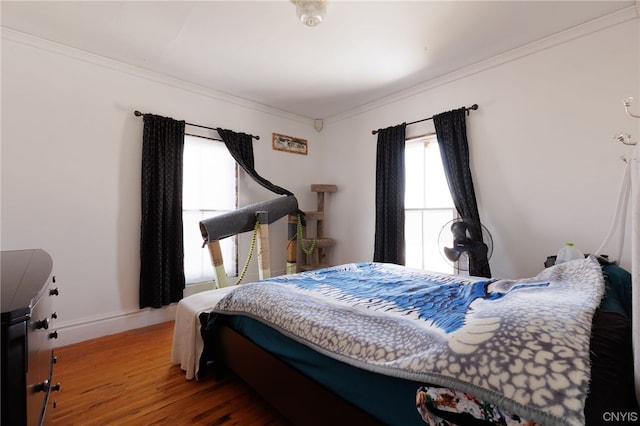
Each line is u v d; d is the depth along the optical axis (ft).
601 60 6.84
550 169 7.55
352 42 7.70
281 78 9.79
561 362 2.21
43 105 7.58
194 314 6.08
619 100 6.62
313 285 6.17
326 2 6.10
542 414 2.01
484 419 2.35
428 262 10.33
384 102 11.41
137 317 8.93
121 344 7.75
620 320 2.84
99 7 6.37
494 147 8.54
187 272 10.07
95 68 8.32
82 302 8.10
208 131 10.64
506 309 3.01
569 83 7.27
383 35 7.38
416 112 10.48
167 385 5.82
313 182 13.93
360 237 12.44
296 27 7.07
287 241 12.92
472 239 7.75
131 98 8.94
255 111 11.98
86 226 8.19
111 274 8.59
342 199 13.16
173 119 9.55
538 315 2.73
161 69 9.17
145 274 8.95
